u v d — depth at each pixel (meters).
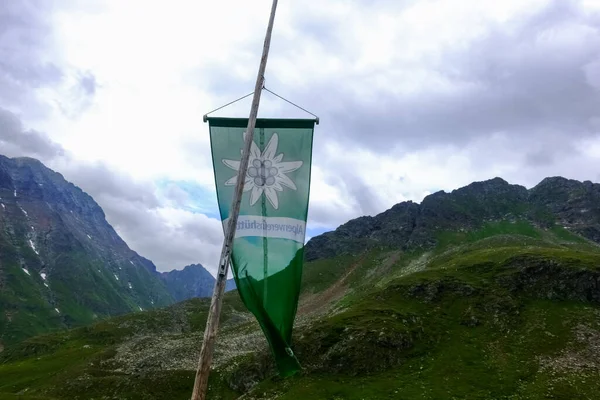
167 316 198.50
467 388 72.88
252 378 88.31
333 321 102.94
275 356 12.16
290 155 13.30
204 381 10.70
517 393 69.94
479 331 98.06
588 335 88.69
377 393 73.00
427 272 135.50
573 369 77.38
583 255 125.44
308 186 13.15
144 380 94.56
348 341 90.81
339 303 186.00
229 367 100.19
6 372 126.81
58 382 101.38
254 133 13.44
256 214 12.96
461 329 99.88
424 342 93.81
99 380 96.44
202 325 184.75
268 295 12.48
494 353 86.81
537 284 113.19
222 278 11.82
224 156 13.23
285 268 12.62
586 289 106.81
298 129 13.45
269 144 13.35
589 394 67.94
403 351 89.56
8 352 169.62
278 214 12.99
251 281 12.52
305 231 12.91
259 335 136.25
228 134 13.41
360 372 83.31
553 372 76.69
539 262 119.19
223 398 86.69
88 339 171.12
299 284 12.54
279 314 12.41
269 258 12.70
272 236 12.88
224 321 188.50
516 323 98.69
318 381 81.00
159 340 130.88
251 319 192.00
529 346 87.94
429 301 116.12
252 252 12.74
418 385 75.38
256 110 12.97
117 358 114.31
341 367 85.00
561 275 112.50
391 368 84.50
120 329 179.88
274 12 13.81
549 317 98.50
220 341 130.75
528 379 75.00
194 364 105.06
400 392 72.69
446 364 83.75
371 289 195.50
